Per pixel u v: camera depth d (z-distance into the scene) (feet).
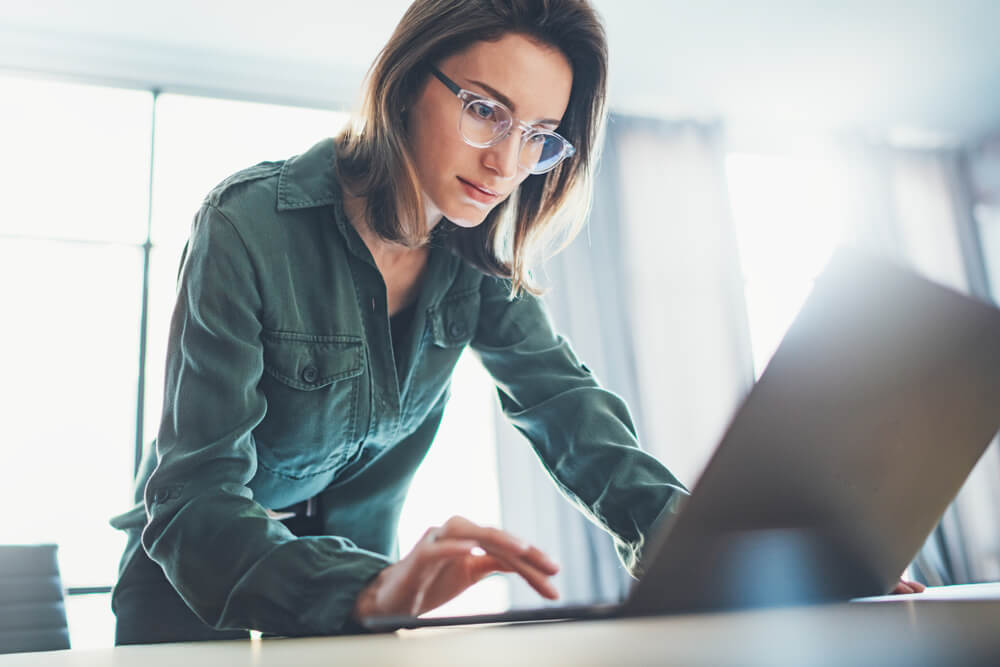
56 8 11.81
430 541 1.88
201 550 2.38
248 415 2.81
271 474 3.55
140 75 13.29
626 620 1.69
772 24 13.26
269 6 12.15
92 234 12.98
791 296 15.89
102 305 14.66
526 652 1.07
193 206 13.39
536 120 3.35
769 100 15.52
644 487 3.26
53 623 4.11
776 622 1.37
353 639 1.70
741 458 1.73
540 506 12.90
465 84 3.25
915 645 1.01
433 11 3.26
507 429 13.20
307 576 2.17
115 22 12.19
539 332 3.98
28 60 12.78
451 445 13.30
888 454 2.01
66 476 14.44
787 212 16.37
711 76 14.66
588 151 3.80
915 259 16.49
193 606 2.34
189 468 2.62
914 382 2.01
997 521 15.21
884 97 15.60
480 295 3.99
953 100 15.80
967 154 17.51
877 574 2.20
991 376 2.12
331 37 12.91
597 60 3.48
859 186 16.60
